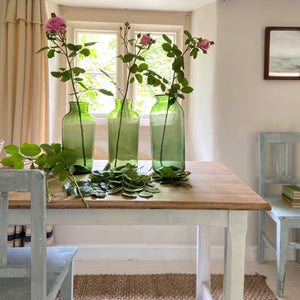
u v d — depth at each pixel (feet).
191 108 9.61
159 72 9.75
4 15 8.13
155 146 5.10
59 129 9.35
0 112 8.27
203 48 4.77
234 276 4.08
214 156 8.61
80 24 9.38
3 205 3.05
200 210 4.01
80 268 8.26
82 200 3.83
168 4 8.89
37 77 8.20
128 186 4.41
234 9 8.35
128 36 9.52
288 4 8.41
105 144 9.47
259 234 8.54
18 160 4.33
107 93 4.84
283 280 7.02
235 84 8.51
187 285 7.43
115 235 8.95
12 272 3.07
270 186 8.77
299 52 8.45
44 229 3.01
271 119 8.63
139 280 7.65
